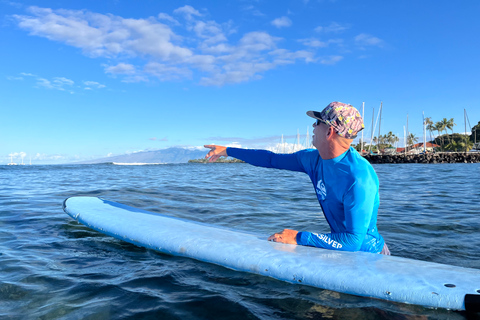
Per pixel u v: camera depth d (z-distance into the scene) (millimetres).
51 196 6094
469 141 71250
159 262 2334
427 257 2551
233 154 2625
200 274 2094
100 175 15328
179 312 1610
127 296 1795
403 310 1578
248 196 6383
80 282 1994
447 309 1538
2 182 10102
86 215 3398
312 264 1916
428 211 4633
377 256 2018
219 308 1649
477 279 1667
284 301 1711
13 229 3379
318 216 4277
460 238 3137
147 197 6031
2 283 1970
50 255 2531
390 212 4559
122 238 2850
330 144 1904
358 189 1854
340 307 1632
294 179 11531
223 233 2625
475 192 6992
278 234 2283
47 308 1655
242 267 2080
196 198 6008
